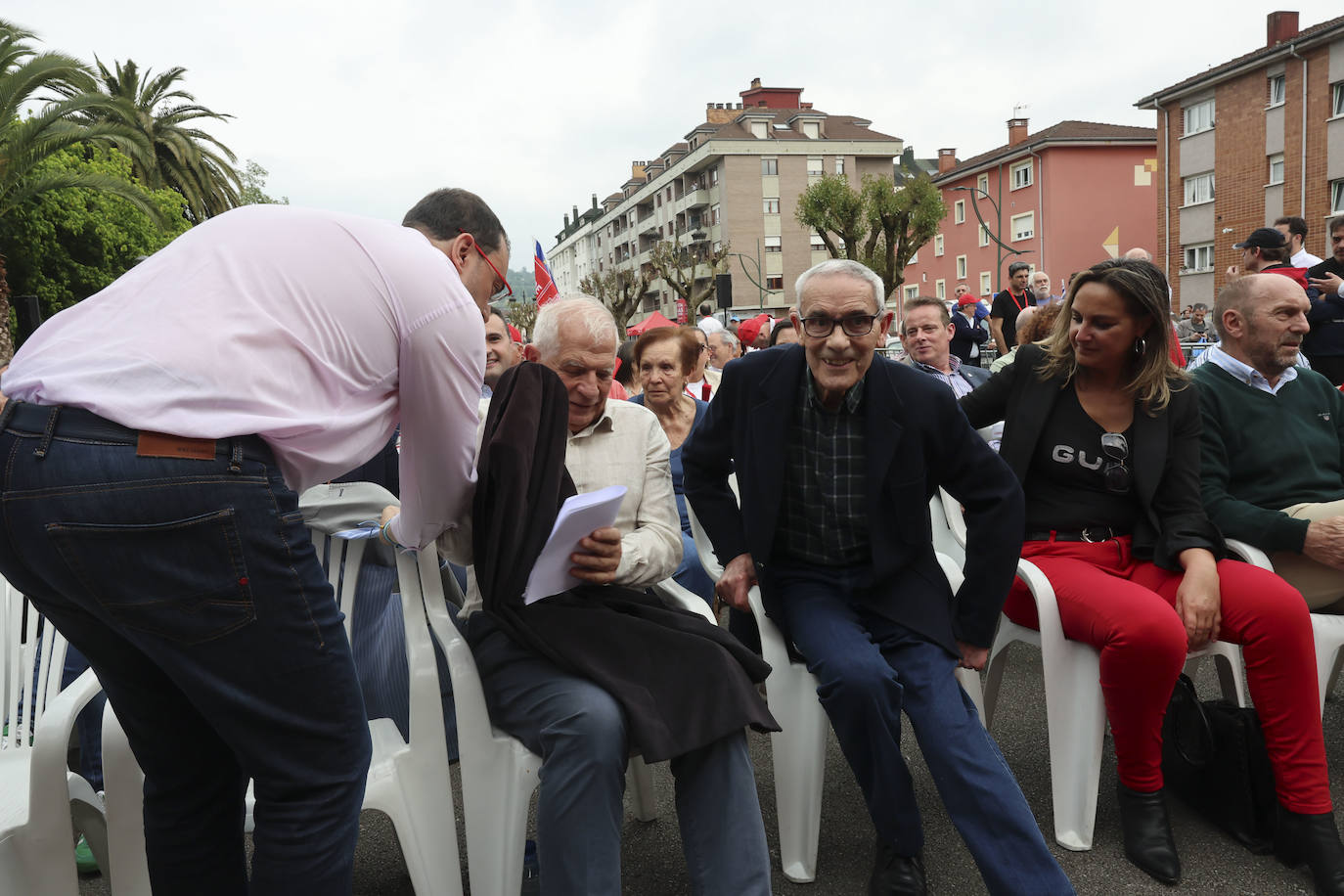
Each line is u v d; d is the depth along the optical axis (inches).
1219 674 122.1
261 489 56.9
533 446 84.5
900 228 1563.7
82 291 1087.0
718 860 78.5
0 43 770.2
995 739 130.1
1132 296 107.0
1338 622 111.6
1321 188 1129.4
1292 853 94.8
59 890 74.6
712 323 383.2
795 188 2610.7
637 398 181.0
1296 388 126.3
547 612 85.2
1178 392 113.2
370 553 101.6
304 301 60.2
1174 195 1385.3
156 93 1353.3
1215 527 108.4
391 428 69.3
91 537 53.3
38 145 778.2
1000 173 1847.9
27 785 81.4
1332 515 114.0
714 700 80.0
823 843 105.6
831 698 91.3
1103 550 112.2
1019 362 121.4
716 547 111.9
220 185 1459.2
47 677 93.0
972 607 98.6
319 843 61.7
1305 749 94.9
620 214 3457.2
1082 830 100.9
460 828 111.2
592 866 74.7
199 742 66.1
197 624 55.6
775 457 102.2
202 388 55.5
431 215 87.0
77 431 54.1
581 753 75.9
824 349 95.7
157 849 67.1
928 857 101.0
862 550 105.0
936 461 100.7
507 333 150.0
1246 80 1230.9
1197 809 107.6
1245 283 123.5
